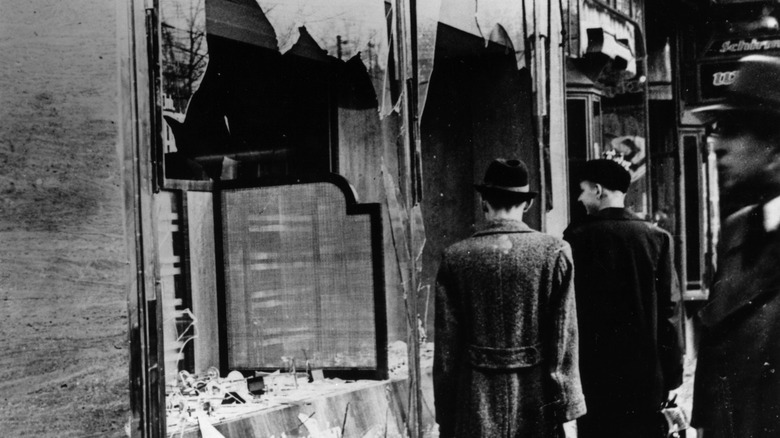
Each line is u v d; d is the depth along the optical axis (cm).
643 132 762
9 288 262
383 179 535
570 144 651
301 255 447
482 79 601
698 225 797
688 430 453
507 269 297
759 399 272
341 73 531
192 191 448
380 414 411
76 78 261
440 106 616
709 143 799
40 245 262
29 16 261
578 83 650
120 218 261
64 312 262
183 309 436
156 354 271
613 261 347
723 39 789
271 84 530
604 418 348
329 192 442
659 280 348
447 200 614
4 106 261
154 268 273
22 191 262
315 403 382
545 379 294
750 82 266
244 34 395
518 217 312
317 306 445
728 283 275
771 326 270
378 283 433
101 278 262
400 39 469
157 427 270
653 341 345
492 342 297
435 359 310
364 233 436
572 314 294
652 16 789
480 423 295
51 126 262
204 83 501
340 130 533
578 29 601
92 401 262
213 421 335
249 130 524
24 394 261
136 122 268
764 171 267
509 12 570
